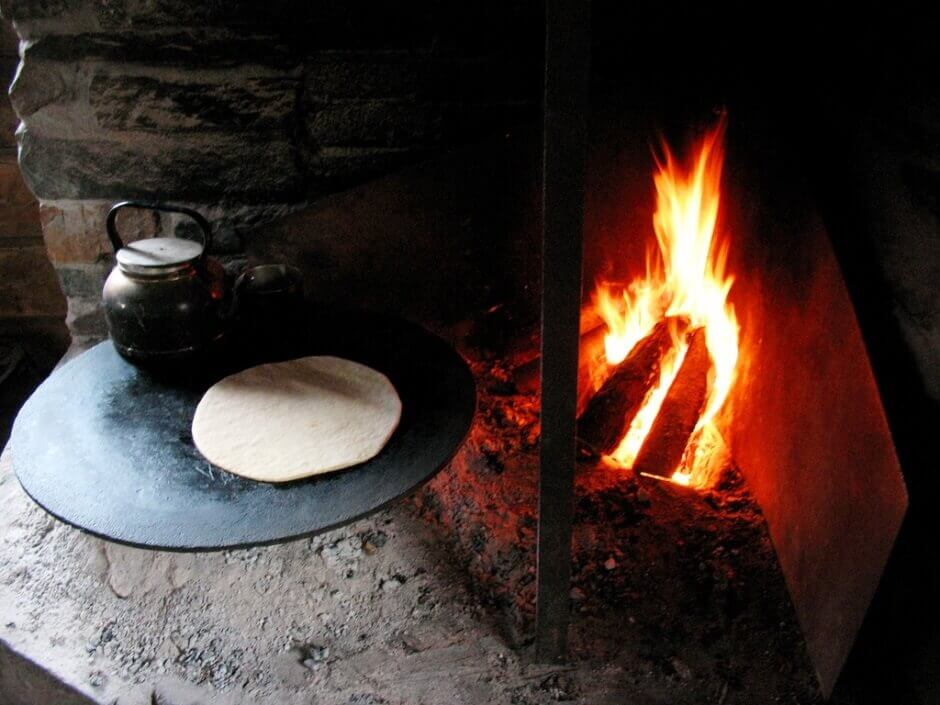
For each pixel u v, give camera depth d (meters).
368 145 1.73
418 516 1.51
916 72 1.19
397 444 1.26
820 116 1.48
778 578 1.39
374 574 1.42
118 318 1.39
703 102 1.64
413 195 1.72
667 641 1.31
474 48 1.64
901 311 1.22
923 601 1.11
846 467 1.17
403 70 1.66
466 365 1.45
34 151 1.71
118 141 1.70
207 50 1.62
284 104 1.68
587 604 1.36
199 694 1.24
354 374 1.41
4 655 1.30
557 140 0.88
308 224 1.75
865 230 1.33
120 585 1.40
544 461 1.07
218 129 1.70
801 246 1.36
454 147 1.73
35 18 1.57
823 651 1.21
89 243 1.82
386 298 1.83
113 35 1.59
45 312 2.37
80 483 1.17
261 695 1.24
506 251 1.77
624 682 1.25
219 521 1.11
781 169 1.43
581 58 0.84
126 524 1.10
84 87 1.64
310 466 1.20
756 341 1.55
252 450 1.23
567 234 0.92
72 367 1.43
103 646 1.30
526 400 1.76
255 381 1.40
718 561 1.42
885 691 1.22
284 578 1.41
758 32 1.59
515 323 1.85
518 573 1.41
